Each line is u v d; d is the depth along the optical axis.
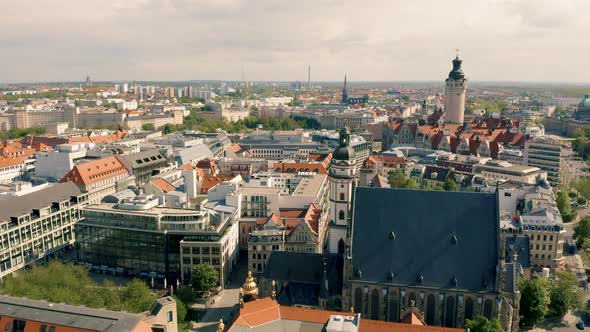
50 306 110.50
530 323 157.12
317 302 151.75
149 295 166.00
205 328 158.12
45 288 160.38
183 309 159.50
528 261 186.12
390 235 146.00
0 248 189.12
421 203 147.50
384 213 148.38
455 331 108.75
